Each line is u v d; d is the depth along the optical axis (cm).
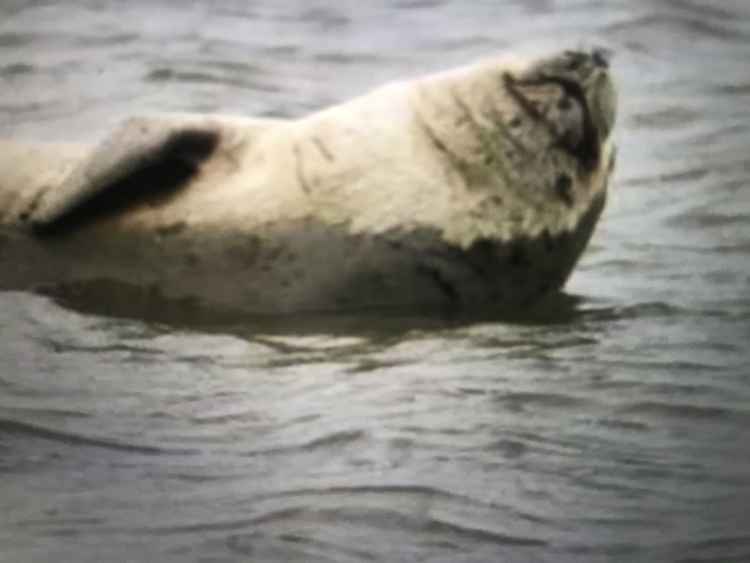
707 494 3459
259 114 5847
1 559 3203
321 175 4294
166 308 4306
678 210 5131
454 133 4284
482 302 4328
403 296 4297
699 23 6912
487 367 4009
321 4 7131
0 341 4112
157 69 6228
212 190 4338
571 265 4388
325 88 6156
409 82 4384
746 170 5441
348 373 3975
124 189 4362
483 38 6744
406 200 4253
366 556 3234
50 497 3431
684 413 3797
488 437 3669
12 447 3619
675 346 4144
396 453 3597
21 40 6544
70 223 4372
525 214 4275
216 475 3516
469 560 3225
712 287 4559
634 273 4656
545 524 3353
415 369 3994
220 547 3253
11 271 4412
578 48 4316
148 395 3859
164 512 3378
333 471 3528
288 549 3247
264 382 3928
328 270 4275
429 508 3394
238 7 7044
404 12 7069
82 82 6100
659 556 3244
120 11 6931
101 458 3581
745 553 3253
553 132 4272
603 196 4372
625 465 3569
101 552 3231
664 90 6178
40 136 5562
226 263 4306
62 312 4275
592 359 4056
